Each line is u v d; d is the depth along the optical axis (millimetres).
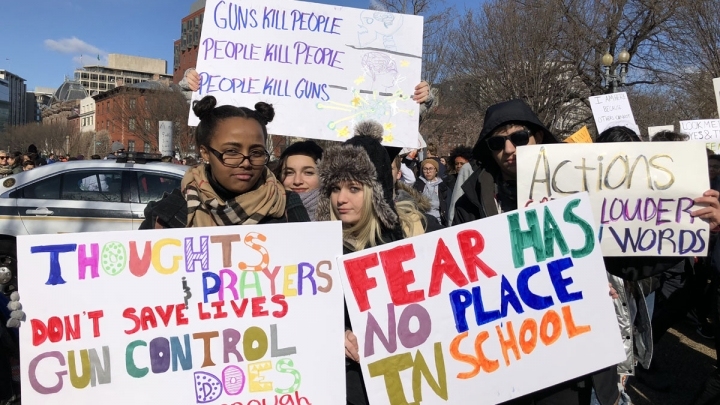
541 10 17688
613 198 2439
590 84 18891
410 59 3328
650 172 2424
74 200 6883
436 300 2148
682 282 4426
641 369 4664
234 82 3201
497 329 2176
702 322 4930
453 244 2178
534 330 2195
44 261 1946
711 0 14352
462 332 2154
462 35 19188
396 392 2102
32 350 1922
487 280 2191
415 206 2477
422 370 2121
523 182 2449
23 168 12523
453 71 19516
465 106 20828
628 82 20359
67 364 1938
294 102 3238
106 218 6863
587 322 2219
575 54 18109
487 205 2600
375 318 2100
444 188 7227
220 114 1971
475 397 2141
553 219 2246
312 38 3271
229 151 1937
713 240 3412
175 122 34438
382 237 2283
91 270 1971
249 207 2047
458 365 2143
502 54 17891
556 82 18188
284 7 3258
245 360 2023
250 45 3229
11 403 3057
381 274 2115
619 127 2752
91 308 1961
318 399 2043
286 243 2062
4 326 3010
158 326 1991
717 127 6633
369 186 2186
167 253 2012
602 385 2283
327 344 2066
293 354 2045
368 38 3309
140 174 7078
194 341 2004
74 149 68375
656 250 2432
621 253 2453
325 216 2287
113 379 1958
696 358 5211
